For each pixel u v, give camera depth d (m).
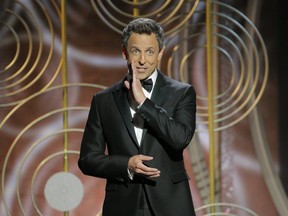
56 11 16.97
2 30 16.91
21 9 16.97
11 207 16.78
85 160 8.07
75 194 14.24
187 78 17.08
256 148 17.16
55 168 16.92
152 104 7.54
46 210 16.84
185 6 16.88
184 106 7.98
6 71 16.89
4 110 16.92
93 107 8.31
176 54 16.91
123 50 8.13
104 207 8.08
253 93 17.11
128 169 7.64
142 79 7.88
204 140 17.09
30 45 15.68
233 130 17.19
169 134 7.49
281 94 17.16
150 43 7.74
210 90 14.92
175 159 7.91
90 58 17.09
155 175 7.38
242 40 17.14
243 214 17.09
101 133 8.20
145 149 7.77
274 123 17.19
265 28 17.22
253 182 17.16
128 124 7.86
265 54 15.70
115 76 17.12
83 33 17.08
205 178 17.02
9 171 16.83
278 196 17.06
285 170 17.14
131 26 7.85
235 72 17.19
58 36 17.02
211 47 15.48
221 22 17.17
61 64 14.88
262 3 17.20
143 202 7.80
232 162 17.14
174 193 7.79
